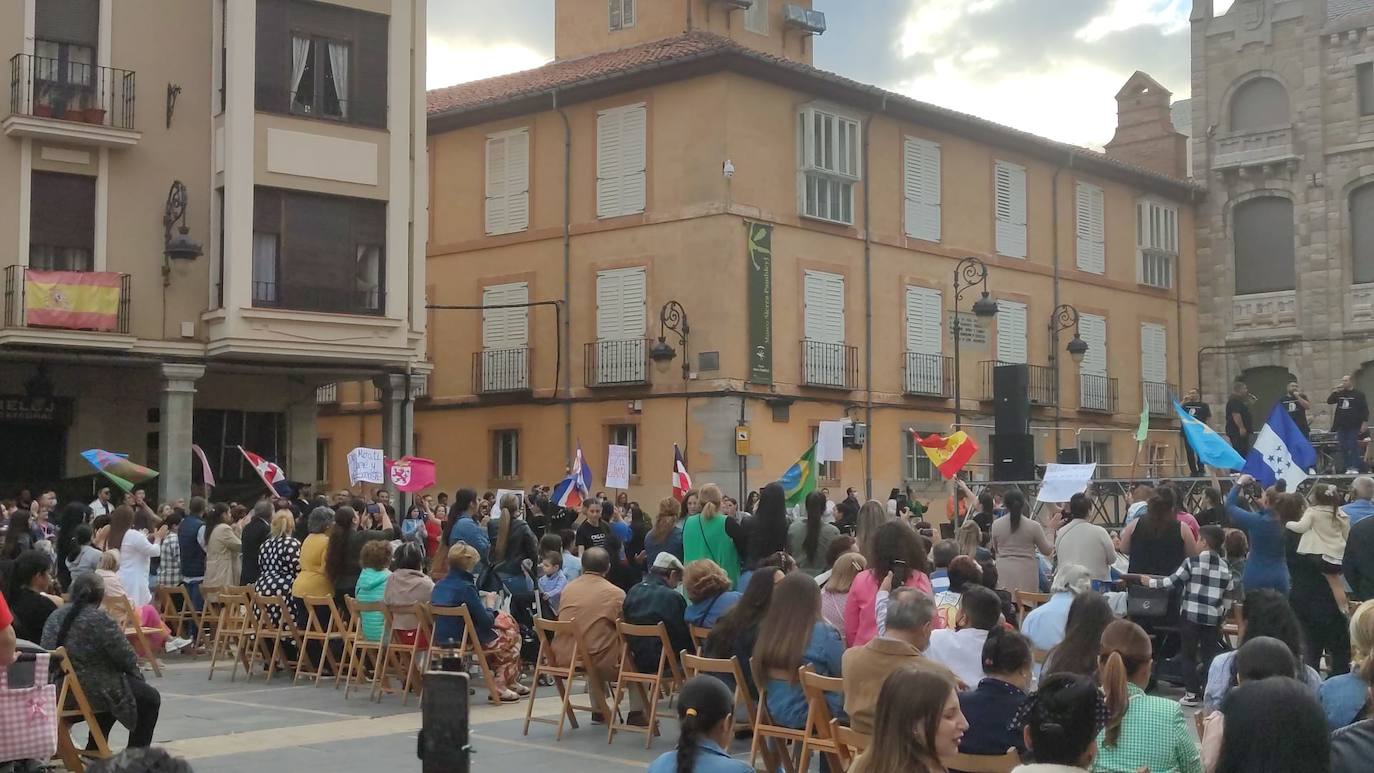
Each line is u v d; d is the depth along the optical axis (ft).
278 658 53.16
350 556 51.57
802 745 31.94
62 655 31.63
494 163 114.32
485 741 39.22
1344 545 43.04
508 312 112.27
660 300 102.99
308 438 94.89
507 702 46.47
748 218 101.04
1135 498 54.49
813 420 104.73
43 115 79.36
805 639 30.66
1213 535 43.93
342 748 37.68
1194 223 145.79
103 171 81.56
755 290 100.99
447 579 45.78
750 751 36.83
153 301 82.94
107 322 79.71
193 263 84.33
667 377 101.71
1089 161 130.82
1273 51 140.77
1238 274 143.33
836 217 107.45
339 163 87.40
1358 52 135.74
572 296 108.27
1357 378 135.23
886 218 111.96
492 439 112.57
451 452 114.93
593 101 108.06
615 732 40.40
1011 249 123.85
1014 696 23.16
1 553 52.60
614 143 106.73
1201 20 145.18
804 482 67.31
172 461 82.58
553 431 108.27
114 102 82.23
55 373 84.64
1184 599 44.27
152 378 87.97
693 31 115.24
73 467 85.20
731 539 47.78
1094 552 46.29
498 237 113.39
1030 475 82.28
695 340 100.53
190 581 61.62
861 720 25.36
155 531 63.72
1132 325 137.08
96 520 58.80
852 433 99.40
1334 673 43.57
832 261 107.24
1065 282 129.39
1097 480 87.86
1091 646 25.89
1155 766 21.97
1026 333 124.57
